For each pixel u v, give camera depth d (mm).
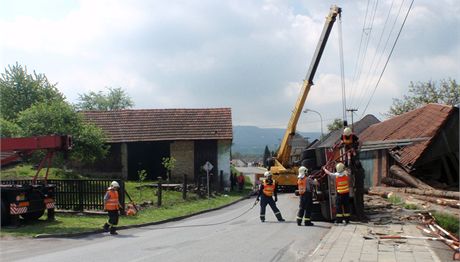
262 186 18438
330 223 17344
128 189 31812
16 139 17969
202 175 44438
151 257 10906
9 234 15758
